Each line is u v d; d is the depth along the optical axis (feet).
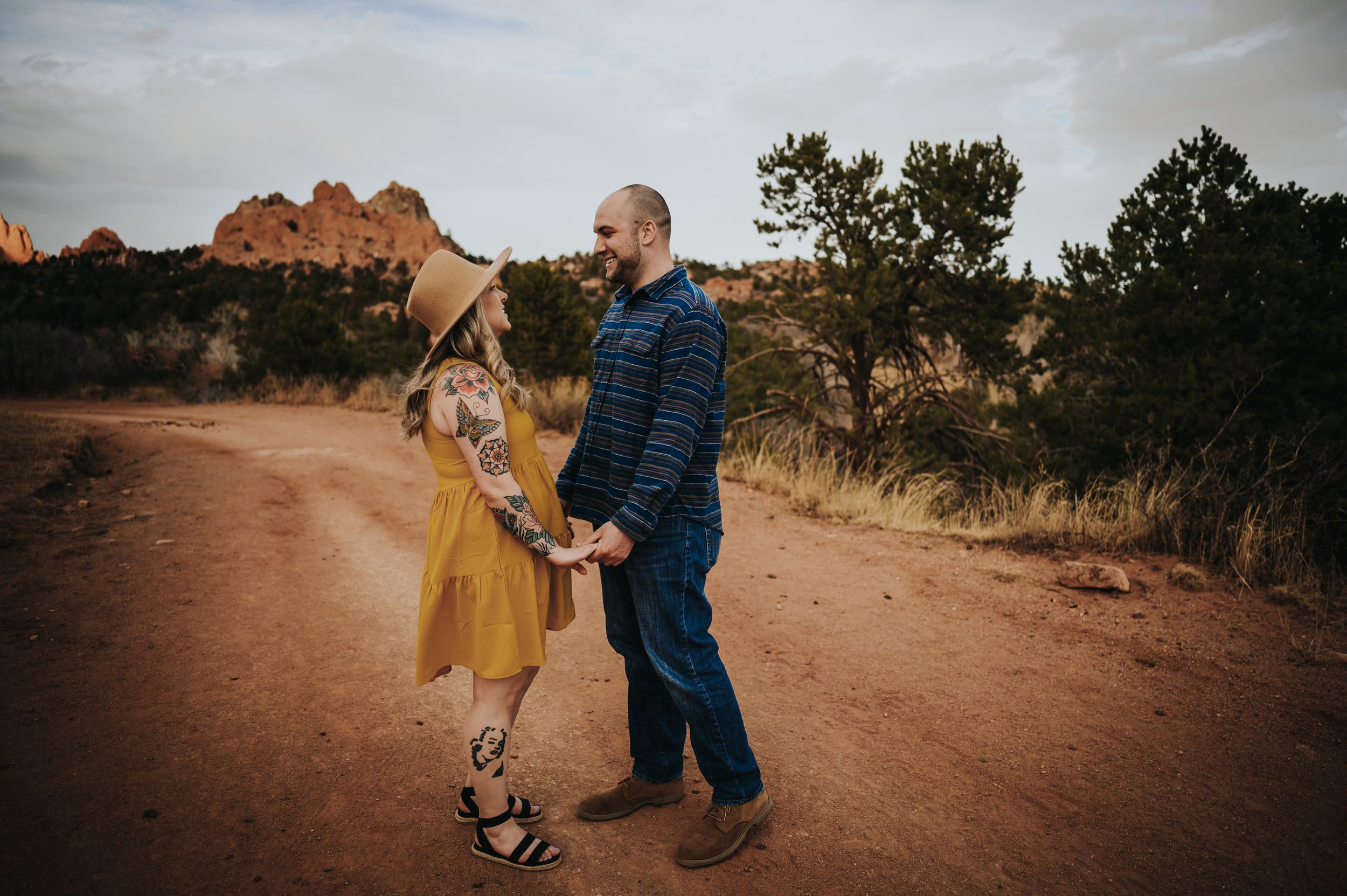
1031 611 13.91
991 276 32.37
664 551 6.98
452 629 6.81
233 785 8.03
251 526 19.53
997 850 7.36
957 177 32.07
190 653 11.43
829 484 24.35
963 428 34.65
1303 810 7.96
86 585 14.02
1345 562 15.87
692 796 8.40
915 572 16.48
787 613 14.20
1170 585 14.78
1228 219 22.86
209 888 6.41
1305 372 20.15
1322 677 10.82
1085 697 10.62
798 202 35.06
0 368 66.80
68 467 23.02
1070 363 26.86
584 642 12.83
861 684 11.20
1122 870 7.06
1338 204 22.13
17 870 6.48
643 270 7.09
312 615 13.43
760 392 38.88
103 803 7.55
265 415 49.16
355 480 26.76
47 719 9.18
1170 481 18.48
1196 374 21.48
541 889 6.66
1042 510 19.31
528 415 7.01
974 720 10.04
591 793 8.34
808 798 8.25
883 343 34.45
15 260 419.74
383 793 8.04
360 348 74.02
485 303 6.84
